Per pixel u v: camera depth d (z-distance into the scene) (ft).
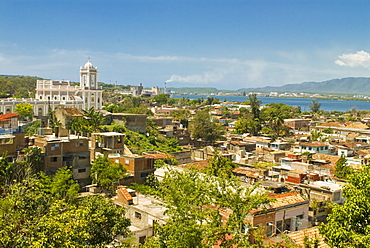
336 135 491.72
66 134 224.94
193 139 444.55
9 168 175.32
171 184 121.08
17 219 98.84
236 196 108.99
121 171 206.39
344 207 105.29
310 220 162.81
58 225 92.68
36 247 85.76
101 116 372.38
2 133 206.18
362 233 102.06
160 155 259.19
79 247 93.09
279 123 532.73
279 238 134.00
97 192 196.95
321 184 189.78
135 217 151.43
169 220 103.55
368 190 105.81
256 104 653.71
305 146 375.86
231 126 615.16
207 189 116.26
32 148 195.72
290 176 208.95
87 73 553.64
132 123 406.41
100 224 109.09
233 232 103.35
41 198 112.68
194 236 94.94
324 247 125.59
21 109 381.19
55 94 533.55
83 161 212.64
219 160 233.35
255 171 228.84
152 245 101.60
